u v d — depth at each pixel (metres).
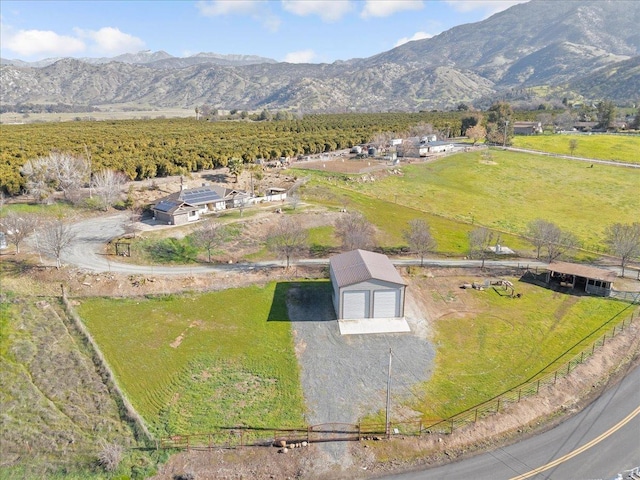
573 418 37.91
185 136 138.50
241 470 32.66
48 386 39.31
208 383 41.69
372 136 148.50
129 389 40.69
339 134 155.38
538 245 70.12
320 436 35.81
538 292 59.97
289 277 60.59
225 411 38.31
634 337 49.88
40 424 35.53
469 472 32.47
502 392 40.72
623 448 34.38
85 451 33.88
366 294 51.47
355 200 91.38
